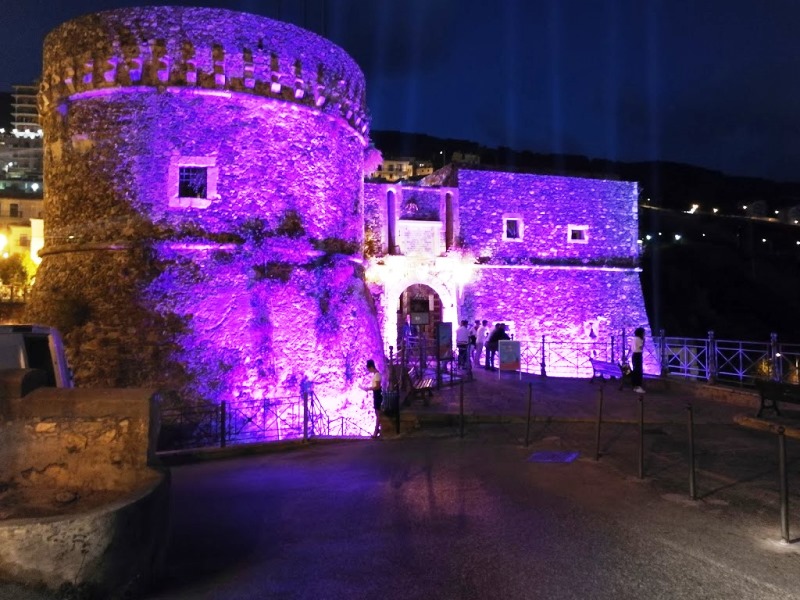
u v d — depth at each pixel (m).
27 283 39.03
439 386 16.73
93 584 4.54
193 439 13.89
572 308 29.20
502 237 28.45
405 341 20.02
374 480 8.46
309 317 15.74
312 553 5.80
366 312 17.66
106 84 14.93
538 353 28.27
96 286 14.70
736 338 53.09
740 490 7.57
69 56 15.23
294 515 7.00
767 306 55.19
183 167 15.05
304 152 16.20
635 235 30.83
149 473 5.55
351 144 17.83
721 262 58.47
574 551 5.69
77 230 15.17
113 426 5.73
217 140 15.16
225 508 7.35
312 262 16.14
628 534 6.11
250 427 14.34
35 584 4.43
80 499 5.49
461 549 5.79
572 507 6.98
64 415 5.79
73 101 15.40
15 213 52.50
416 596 4.85
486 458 9.54
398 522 6.62
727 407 13.61
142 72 14.83
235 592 4.98
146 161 14.88
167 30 14.88
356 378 16.52
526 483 8.02
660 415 12.70
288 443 11.52
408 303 29.08
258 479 8.87
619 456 9.43
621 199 30.77
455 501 7.32
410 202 27.00
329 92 16.64
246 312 14.91
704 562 5.41
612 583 5.01
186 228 14.83
